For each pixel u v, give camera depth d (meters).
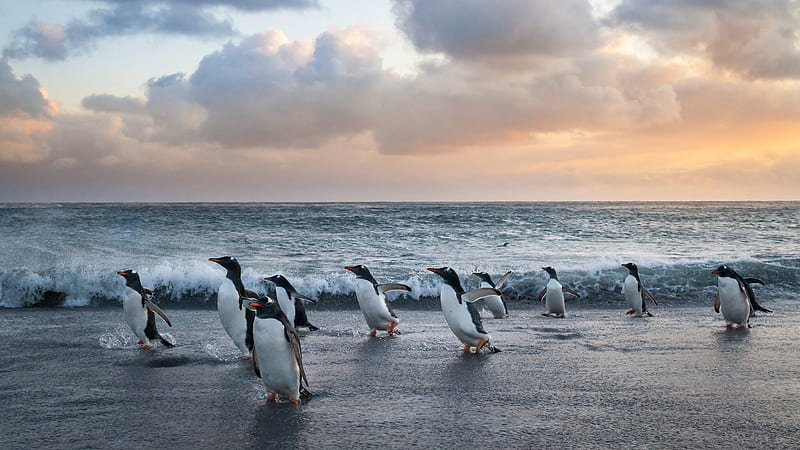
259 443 5.14
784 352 9.05
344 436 5.32
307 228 38.03
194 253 23.81
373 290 10.28
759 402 6.39
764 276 17.86
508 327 11.54
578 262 21.97
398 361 8.44
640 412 6.04
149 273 14.64
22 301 14.17
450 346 9.58
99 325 11.28
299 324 10.88
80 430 5.47
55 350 9.04
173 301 14.28
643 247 28.75
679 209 83.25
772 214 62.94
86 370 7.80
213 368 7.96
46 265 19.08
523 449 5.01
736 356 8.75
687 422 5.72
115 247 24.97
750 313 11.50
